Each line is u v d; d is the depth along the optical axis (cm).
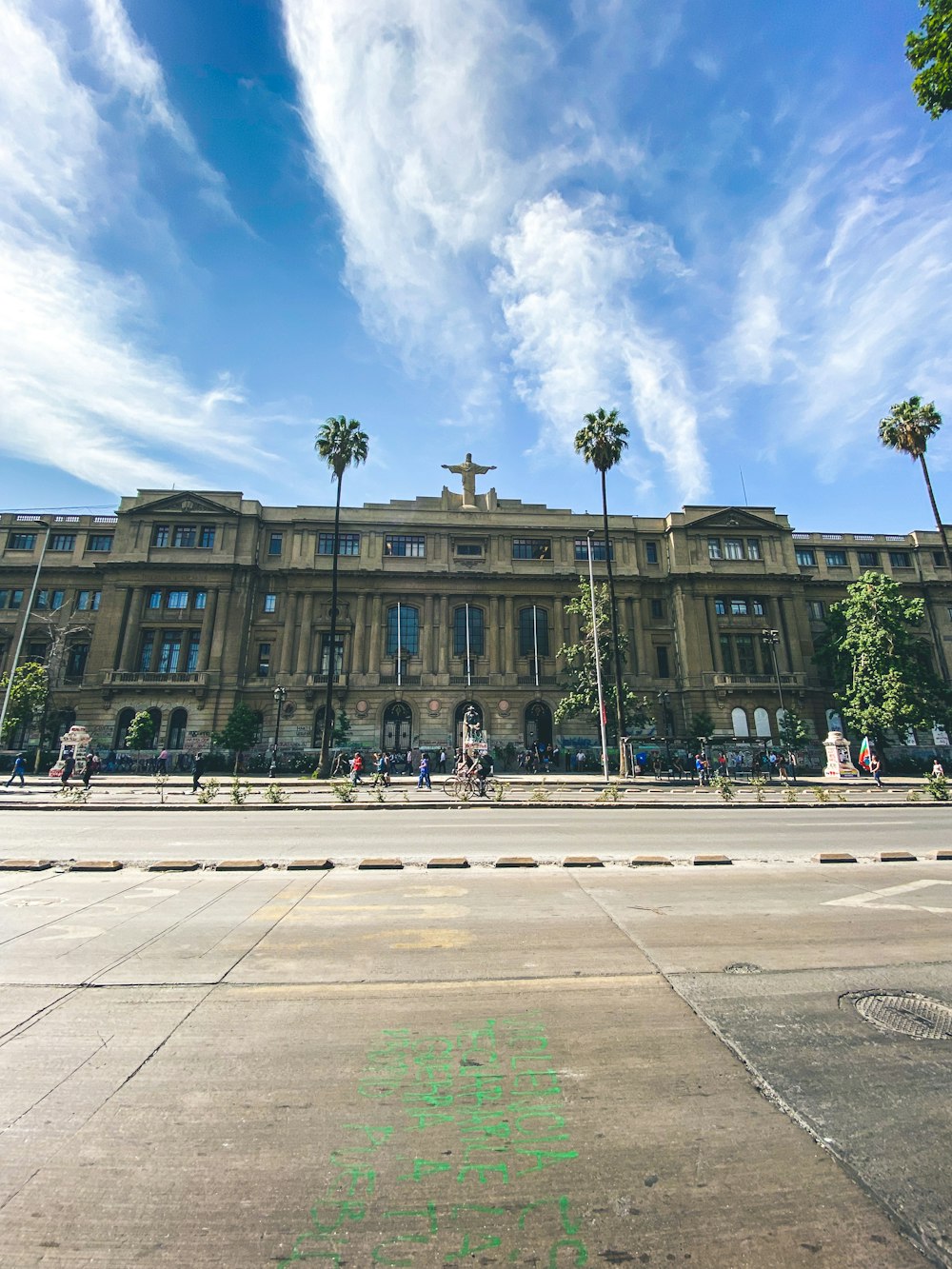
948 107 819
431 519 5012
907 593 5419
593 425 3706
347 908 738
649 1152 305
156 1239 254
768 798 2408
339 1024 437
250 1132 319
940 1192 279
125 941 615
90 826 1533
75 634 4856
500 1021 443
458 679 4691
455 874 939
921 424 3706
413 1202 273
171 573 4659
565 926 666
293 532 4859
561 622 4884
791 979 523
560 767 4494
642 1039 417
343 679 4569
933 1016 457
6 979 516
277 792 2131
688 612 4891
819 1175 290
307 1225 261
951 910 735
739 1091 358
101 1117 331
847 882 887
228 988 498
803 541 5456
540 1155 303
